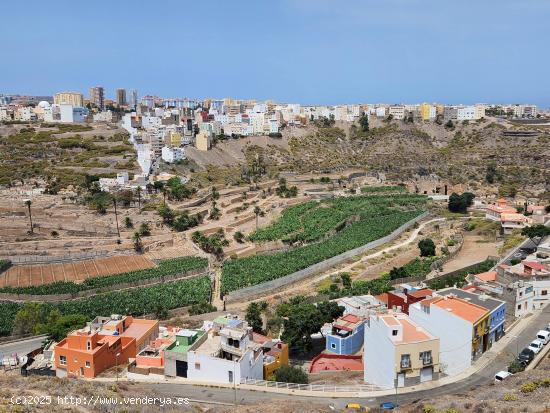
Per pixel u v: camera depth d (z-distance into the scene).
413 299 120.00
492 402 73.06
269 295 167.12
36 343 129.50
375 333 91.12
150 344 104.75
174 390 87.25
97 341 97.50
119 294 164.50
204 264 191.25
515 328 110.19
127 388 83.44
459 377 91.12
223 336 93.44
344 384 91.19
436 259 184.62
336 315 118.44
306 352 110.94
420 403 76.56
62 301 161.38
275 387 87.81
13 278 178.00
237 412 73.94
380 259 198.25
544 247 157.25
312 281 178.88
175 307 156.25
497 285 123.31
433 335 92.94
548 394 74.50
